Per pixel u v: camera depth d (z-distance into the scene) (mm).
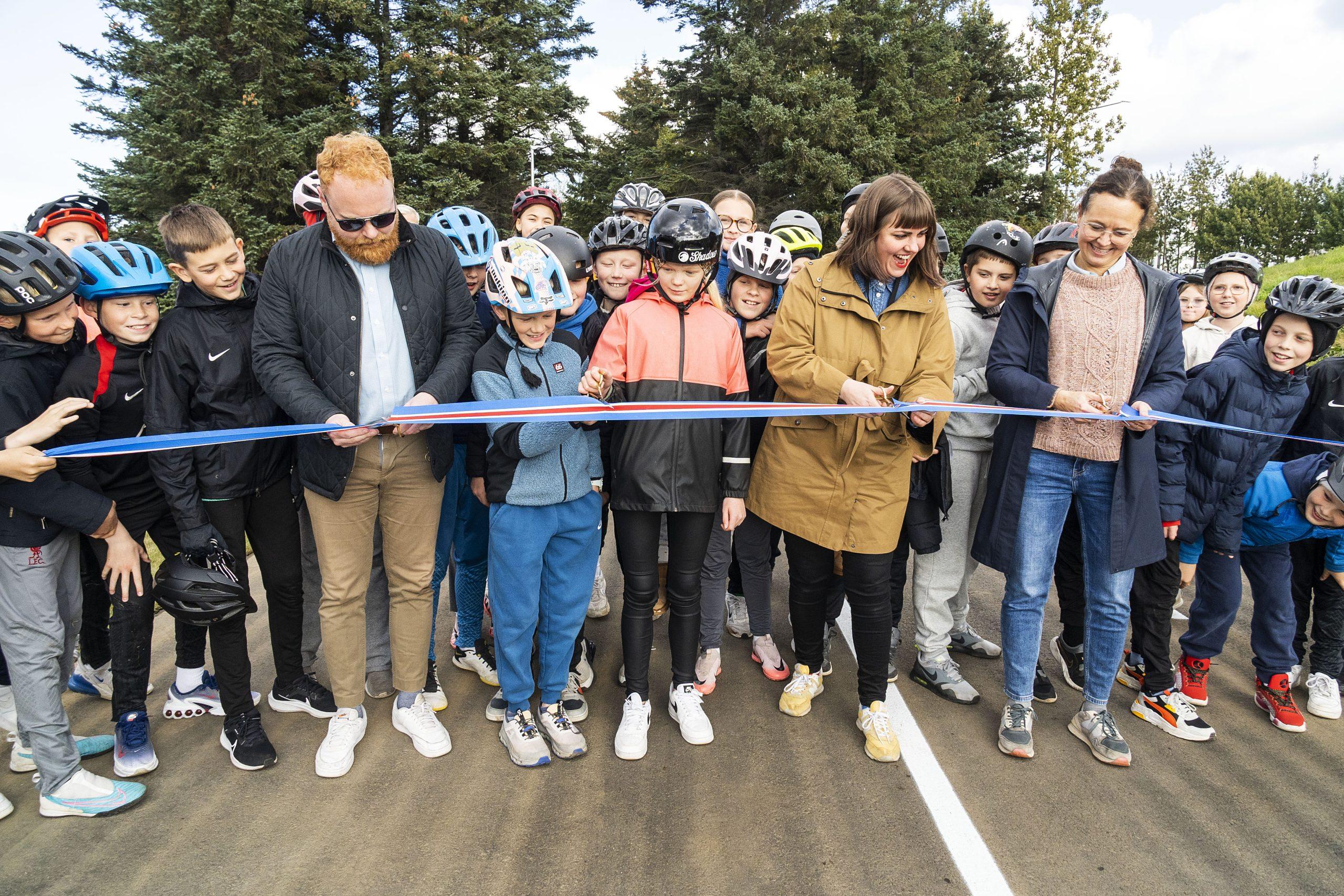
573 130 25641
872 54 23453
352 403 2584
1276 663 3174
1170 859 2336
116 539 2594
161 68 18969
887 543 2814
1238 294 4074
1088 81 23672
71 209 3094
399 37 21625
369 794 2633
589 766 2811
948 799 2617
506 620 2742
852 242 2818
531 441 2578
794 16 24438
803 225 4191
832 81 22047
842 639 4008
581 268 3076
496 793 2643
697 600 2980
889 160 22125
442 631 4051
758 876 2244
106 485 2695
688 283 2730
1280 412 3072
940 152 23469
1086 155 24266
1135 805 2604
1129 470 2754
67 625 2662
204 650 3189
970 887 2211
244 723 2812
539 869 2270
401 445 2697
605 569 5117
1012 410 2643
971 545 3490
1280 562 3156
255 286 2900
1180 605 4488
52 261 2289
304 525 3258
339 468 2582
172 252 2527
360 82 21328
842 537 2828
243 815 2516
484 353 2738
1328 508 2871
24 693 2422
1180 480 2977
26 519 2385
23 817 2512
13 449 2191
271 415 2738
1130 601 3193
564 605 2852
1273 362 3010
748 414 2453
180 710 3131
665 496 2758
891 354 2832
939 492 3051
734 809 2553
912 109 24109
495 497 2693
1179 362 2787
